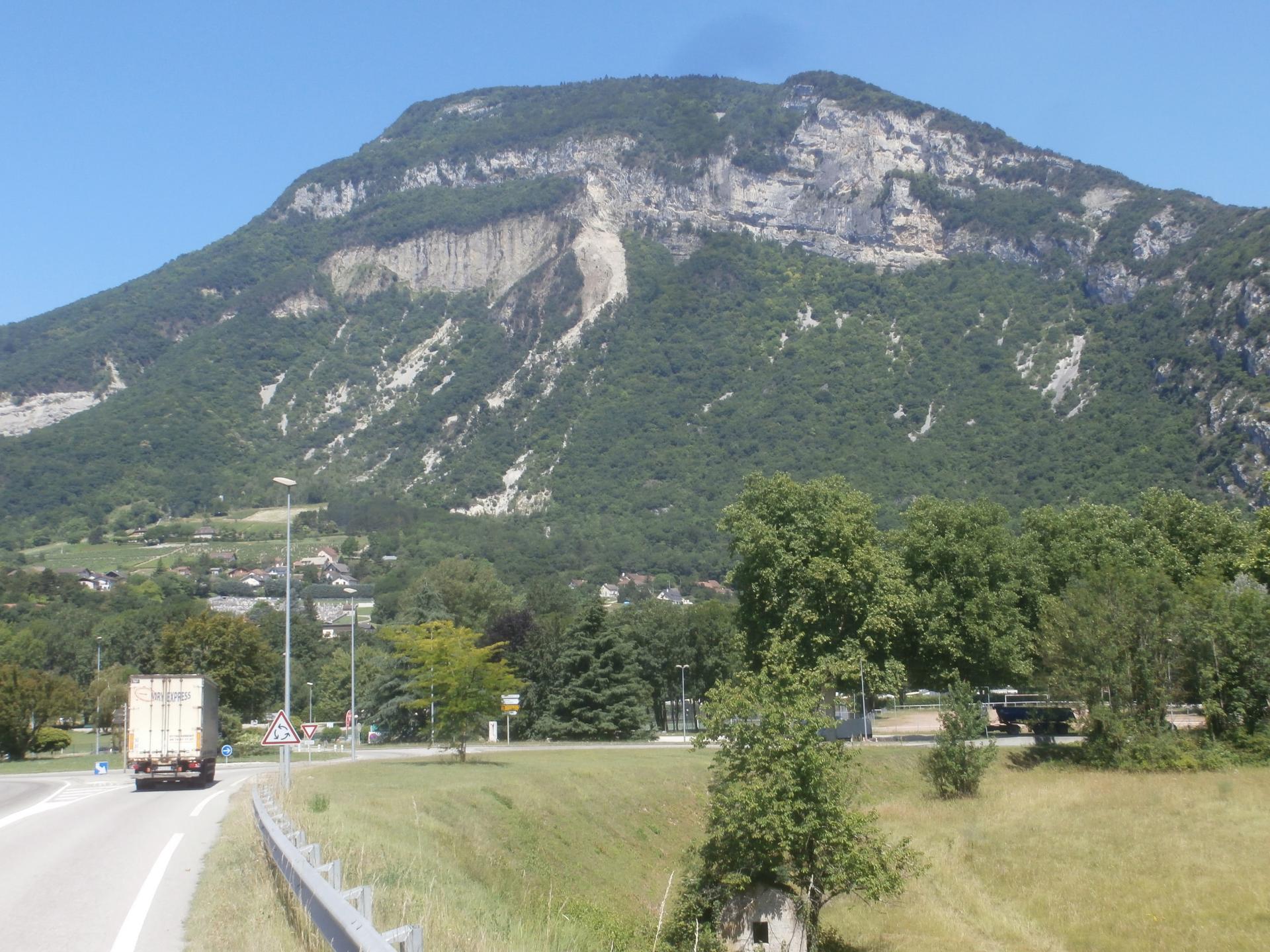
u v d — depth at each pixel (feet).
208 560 542.98
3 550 561.43
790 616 177.78
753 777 74.49
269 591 494.59
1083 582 171.53
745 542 183.73
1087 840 111.55
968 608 185.37
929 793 142.92
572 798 108.58
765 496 188.24
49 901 43.34
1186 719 187.01
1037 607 195.62
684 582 571.69
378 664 250.37
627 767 134.72
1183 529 218.38
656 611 301.63
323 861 46.55
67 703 224.53
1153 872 98.32
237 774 135.64
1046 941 81.71
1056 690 168.25
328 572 532.73
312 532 630.33
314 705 334.44
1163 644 158.10
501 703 146.41
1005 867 103.71
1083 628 160.25
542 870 82.79
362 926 25.59
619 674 232.53
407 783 100.94
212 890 44.91
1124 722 156.76
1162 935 80.53
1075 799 132.26
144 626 343.87
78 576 471.62
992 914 89.81
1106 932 82.69
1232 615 156.76
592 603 238.07
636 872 97.81
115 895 44.55
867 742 181.37
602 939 64.80
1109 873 98.99
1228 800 126.41
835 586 178.50
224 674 234.17
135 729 107.96
